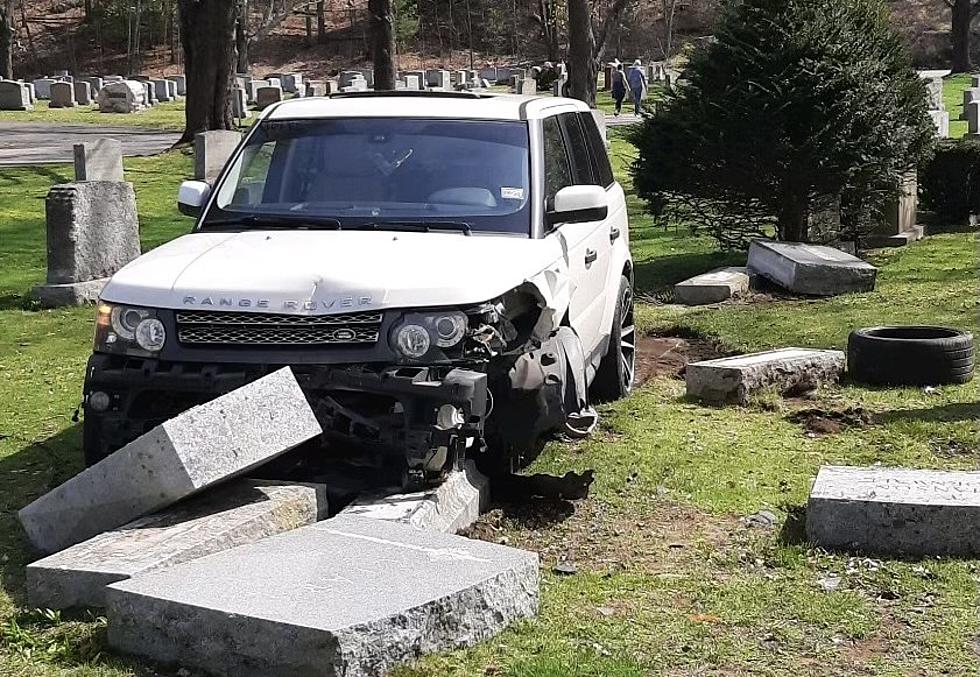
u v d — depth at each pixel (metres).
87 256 13.31
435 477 5.98
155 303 5.98
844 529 5.80
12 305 13.17
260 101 51.81
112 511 5.51
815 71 14.17
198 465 5.31
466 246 6.35
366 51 89.69
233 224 6.89
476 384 5.74
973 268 14.66
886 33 15.59
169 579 4.66
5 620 4.94
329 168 7.07
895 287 13.59
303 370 5.85
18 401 8.97
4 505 6.58
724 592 5.28
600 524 6.22
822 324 11.56
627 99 56.91
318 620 4.23
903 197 16.61
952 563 5.60
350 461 6.17
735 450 7.53
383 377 5.77
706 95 14.70
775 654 4.67
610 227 8.58
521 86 46.12
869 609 5.11
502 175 6.98
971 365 9.26
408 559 4.89
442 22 91.88
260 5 89.00
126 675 4.39
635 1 72.56
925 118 15.79
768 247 13.95
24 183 24.50
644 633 4.84
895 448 7.56
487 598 4.70
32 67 90.31
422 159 7.06
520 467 7.09
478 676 4.35
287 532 5.25
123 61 91.25
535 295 6.36
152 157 29.69
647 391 9.20
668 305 13.19
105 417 6.04
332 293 5.85
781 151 14.27
